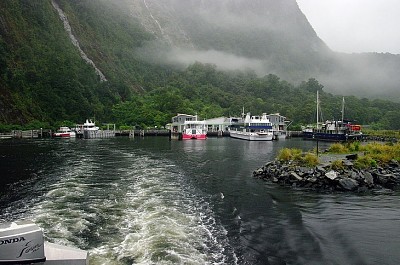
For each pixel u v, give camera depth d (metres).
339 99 156.88
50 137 84.19
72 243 13.20
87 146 59.19
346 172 24.25
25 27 134.62
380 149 32.84
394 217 16.88
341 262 11.78
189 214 17.39
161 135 100.06
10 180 25.92
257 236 14.33
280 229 15.20
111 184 24.67
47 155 43.56
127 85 162.38
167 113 120.81
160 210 17.92
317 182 23.84
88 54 170.75
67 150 51.00
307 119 127.06
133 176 28.16
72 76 121.69
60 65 124.38
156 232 14.48
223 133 102.19
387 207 18.70
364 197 20.97
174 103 125.94
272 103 156.88
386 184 24.14
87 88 124.50
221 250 12.82
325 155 32.78
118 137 91.31
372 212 17.77
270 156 45.25
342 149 35.91
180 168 33.25
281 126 108.50
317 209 18.39
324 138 79.38
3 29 117.75
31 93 100.00
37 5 158.00
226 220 16.50
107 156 43.19
